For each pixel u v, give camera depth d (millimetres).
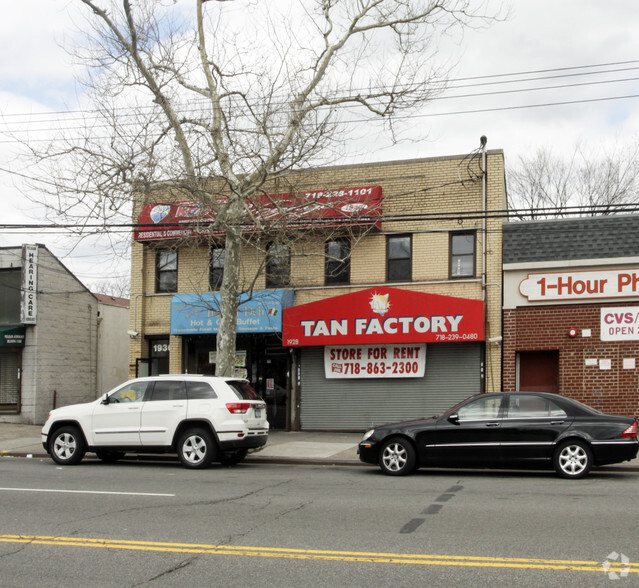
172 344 21625
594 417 11992
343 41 16125
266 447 16797
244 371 21000
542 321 18297
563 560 6297
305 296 20469
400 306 18766
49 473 12828
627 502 9242
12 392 23391
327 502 9367
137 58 15695
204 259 21469
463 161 19359
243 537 7309
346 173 20266
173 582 5816
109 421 14031
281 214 16656
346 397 19953
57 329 24672
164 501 9500
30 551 6820
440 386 19078
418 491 10398
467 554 6535
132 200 16406
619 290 17641
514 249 18656
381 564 6238
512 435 12094
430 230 19516
